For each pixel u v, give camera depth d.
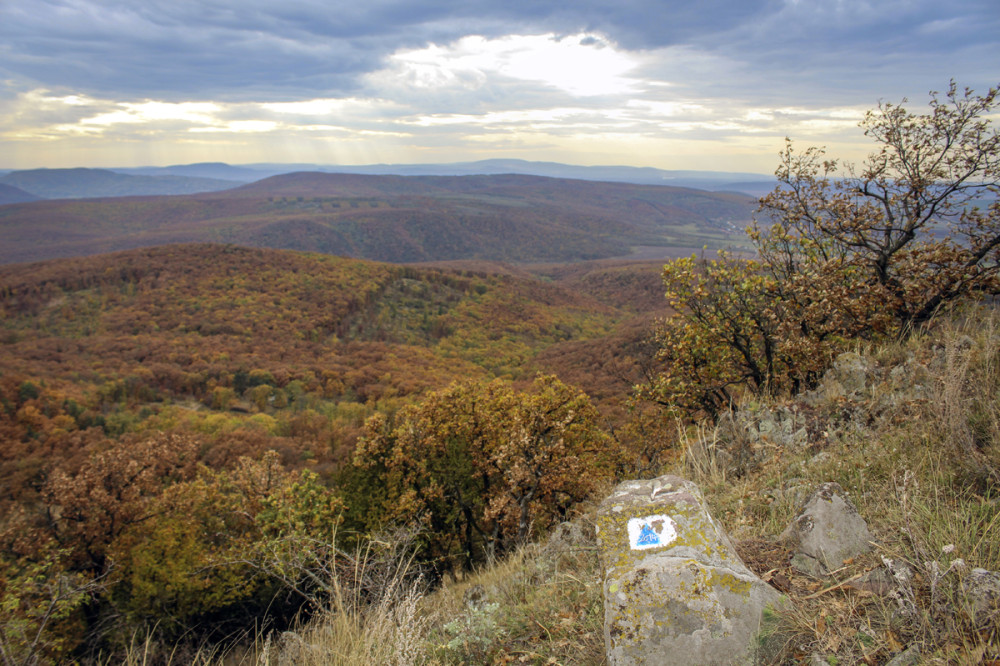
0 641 3.85
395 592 3.14
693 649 1.99
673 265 8.41
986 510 2.44
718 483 4.14
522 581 3.68
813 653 1.92
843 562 2.38
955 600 1.93
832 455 3.71
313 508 13.95
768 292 7.46
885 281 6.75
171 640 9.79
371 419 16.47
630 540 2.52
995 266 5.61
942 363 4.14
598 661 2.33
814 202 7.61
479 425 16.02
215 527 16.72
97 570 17.91
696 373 8.52
